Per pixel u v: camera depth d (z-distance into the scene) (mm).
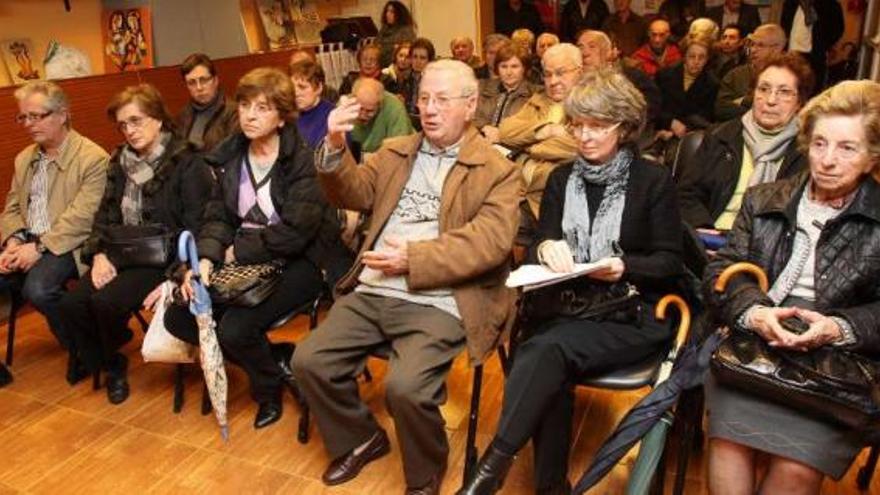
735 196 2090
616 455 1438
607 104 1588
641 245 1669
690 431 1497
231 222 2230
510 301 1829
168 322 2098
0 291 2531
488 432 2061
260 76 2088
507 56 3434
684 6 6387
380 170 1895
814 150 1352
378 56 4902
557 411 1581
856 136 1285
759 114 1988
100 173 2525
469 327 1725
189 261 1921
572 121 1673
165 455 2039
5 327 3025
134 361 2658
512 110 3467
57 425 2229
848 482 1762
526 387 1506
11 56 3297
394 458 1959
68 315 2305
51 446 2111
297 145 2150
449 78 1718
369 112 3287
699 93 3980
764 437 1276
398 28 6016
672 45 5070
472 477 1528
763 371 1265
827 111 1317
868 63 5559
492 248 1697
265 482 1892
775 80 1928
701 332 1563
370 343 1821
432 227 1822
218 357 1999
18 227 2633
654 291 1734
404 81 4844
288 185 2139
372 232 1874
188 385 2451
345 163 1771
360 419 1857
